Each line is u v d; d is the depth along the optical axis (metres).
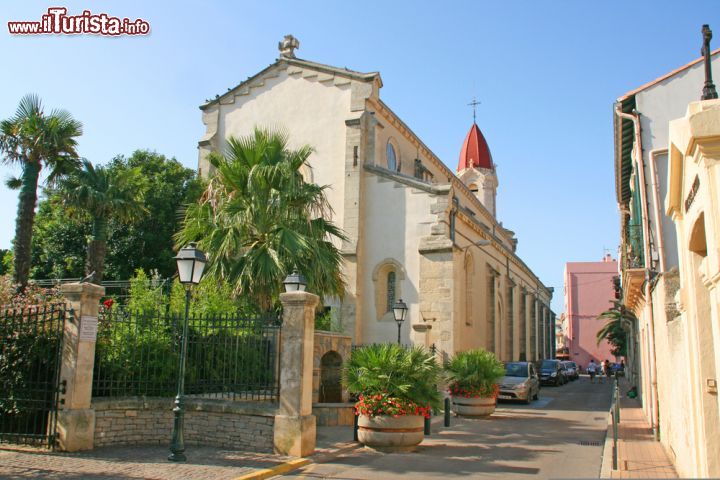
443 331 23.70
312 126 27.75
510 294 39.06
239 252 17.73
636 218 17.33
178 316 13.97
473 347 30.36
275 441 11.98
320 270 17.70
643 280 15.78
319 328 22.44
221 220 18.23
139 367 13.23
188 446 12.55
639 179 15.71
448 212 25.17
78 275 29.97
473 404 19.97
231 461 11.09
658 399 14.14
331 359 18.77
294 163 18.89
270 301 17.22
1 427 12.03
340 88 27.58
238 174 18.27
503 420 19.66
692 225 7.02
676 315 11.87
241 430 12.44
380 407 13.03
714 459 7.19
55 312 11.98
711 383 7.30
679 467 9.86
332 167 26.88
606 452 12.70
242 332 13.27
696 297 7.55
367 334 25.12
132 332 13.52
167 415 12.92
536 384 28.45
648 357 17.50
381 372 13.23
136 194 27.08
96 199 24.06
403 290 24.86
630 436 15.20
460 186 37.03
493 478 10.39
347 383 13.73
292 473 10.62
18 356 12.11
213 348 13.62
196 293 17.45
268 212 17.59
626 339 47.09
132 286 17.11
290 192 17.77
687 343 8.21
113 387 12.97
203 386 13.50
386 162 29.14
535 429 17.33
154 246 29.48
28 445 11.66
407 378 13.27
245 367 13.40
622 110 16.39
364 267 25.67
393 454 12.70
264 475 10.18
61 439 11.30
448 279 24.08
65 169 24.20
